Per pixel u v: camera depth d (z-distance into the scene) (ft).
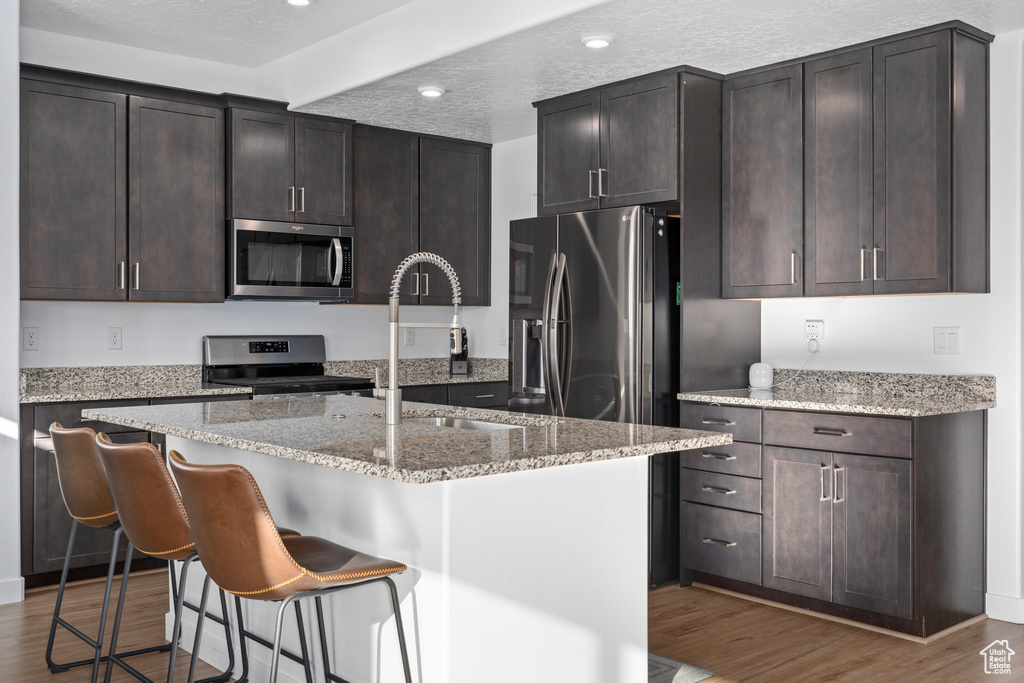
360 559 6.95
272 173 15.23
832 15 10.70
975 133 11.37
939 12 10.61
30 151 13.05
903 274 11.38
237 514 6.29
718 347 13.56
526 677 7.33
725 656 10.11
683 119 12.80
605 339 13.23
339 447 7.06
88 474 8.70
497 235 18.45
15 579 12.09
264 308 16.53
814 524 11.41
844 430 11.07
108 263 13.76
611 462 7.97
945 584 10.96
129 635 10.77
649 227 12.83
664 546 13.04
